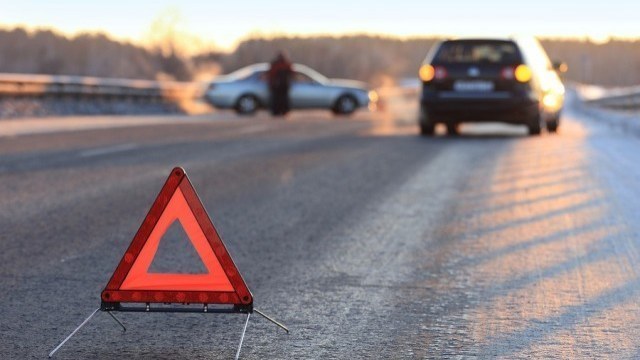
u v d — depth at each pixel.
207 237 5.30
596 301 6.67
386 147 18.78
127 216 10.06
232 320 6.12
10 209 10.49
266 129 25.28
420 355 5.40
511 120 22.34
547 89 23.50
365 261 7.98
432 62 22.48
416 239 8.97
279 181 13.13
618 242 8.88
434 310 6.41
